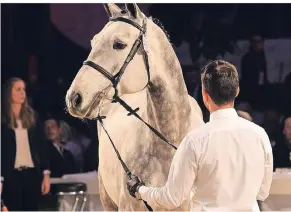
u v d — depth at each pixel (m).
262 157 4.91
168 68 5.92
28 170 11.09
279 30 12.94
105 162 7.23
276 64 12.84
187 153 4.85
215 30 12.91
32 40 13.62
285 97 12.74
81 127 12.61
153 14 12.96
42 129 11.39
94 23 13.54
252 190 4.85
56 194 11.09
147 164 6.05
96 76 5.69
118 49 5.74
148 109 6.07
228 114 4.96
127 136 6.63
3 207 10.59
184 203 5.71
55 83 13.55
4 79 13.41
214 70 4.95
